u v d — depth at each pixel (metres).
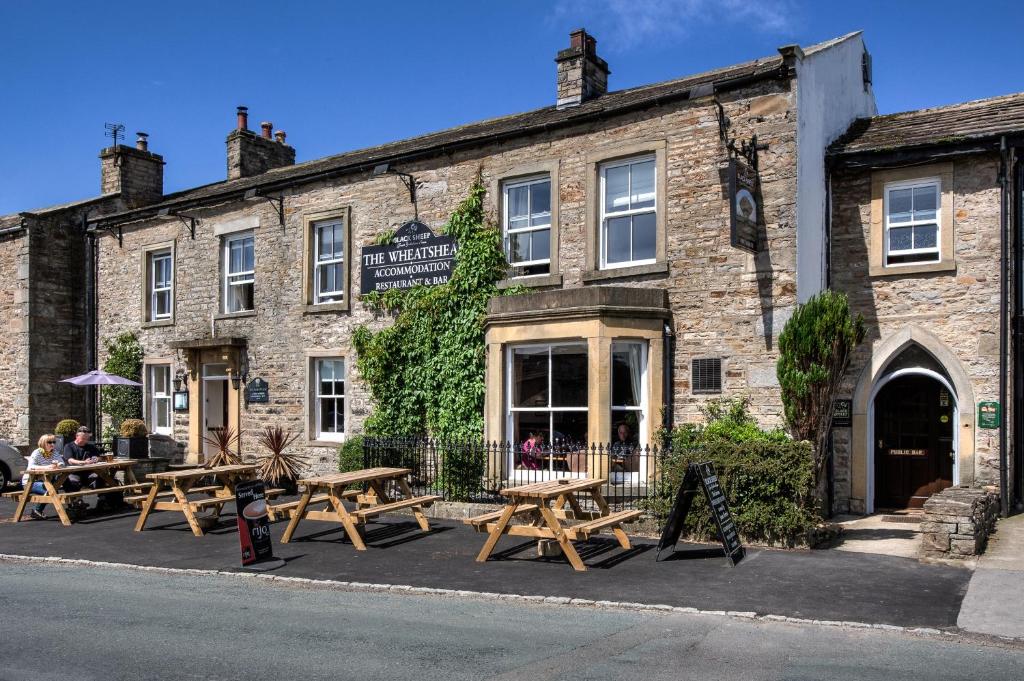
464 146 13.95
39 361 19.22
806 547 9.16
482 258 13.63
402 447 13.20
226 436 15.92
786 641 6.00
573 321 11.84
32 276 19.17
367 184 15.30
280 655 5.70
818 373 9.54
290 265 16.33
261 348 16.70
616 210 12.77
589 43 14.93
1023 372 11.45
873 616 6.56
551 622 6.56
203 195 17.59
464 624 6.51
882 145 11.82
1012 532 9.88
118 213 19.12
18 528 11.49
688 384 11.80
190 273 18.09
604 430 11.54
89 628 6.43
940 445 11.90
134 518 12.29
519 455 12.47
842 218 12.26
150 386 18.94
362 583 7.99
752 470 9.31
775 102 11.27
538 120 13.95
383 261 14.87
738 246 10.70
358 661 5.56
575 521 10.09
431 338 14.05
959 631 6.18
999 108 12.03
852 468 12.00
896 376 11.96
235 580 8.30
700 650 5.79
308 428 15.82
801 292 11.11
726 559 8.63
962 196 11.48
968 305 11.35
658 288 12.08
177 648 5.88
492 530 8.89
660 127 12.23
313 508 12.84
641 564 8.52
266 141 21.12
